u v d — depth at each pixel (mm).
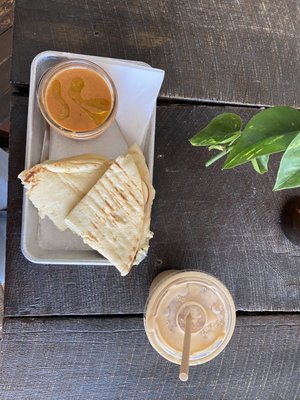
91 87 477
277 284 546
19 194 497
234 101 541
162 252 523
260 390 543
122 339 516
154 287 499
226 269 536
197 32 538
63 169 463
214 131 435
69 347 507
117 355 515
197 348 489
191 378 529
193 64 534
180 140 529
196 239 530
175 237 526
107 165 474
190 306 483
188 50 535
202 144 436
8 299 497
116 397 516
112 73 486
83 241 481
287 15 561
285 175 322
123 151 500
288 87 554
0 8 731
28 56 501
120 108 497
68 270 506
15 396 500
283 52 556
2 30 733
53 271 503
